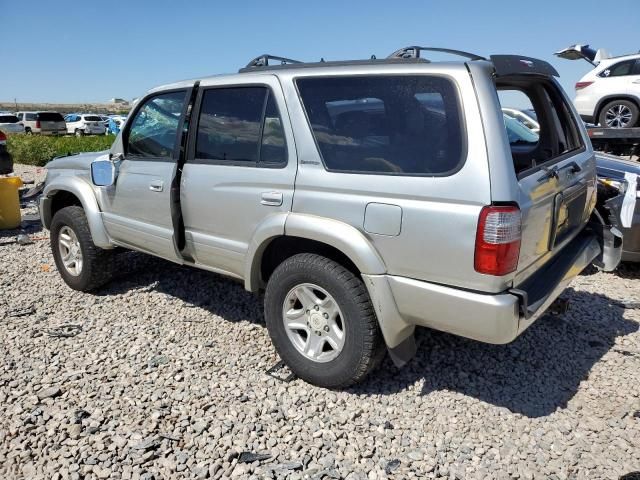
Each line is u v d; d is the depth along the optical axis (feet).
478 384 11.41
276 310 11.38
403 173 9.43
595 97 36.27
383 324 9.92
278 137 11.10
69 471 8.84
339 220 10.12
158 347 13.11
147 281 17.40
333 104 10.38
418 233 9.21
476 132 8.79
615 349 13.00
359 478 8.76
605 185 15.33
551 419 10.28
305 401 10.80
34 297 16.39
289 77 11.00
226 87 12.15
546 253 10.41
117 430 9.87
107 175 14.32
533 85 12.50
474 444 9.59
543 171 10.00
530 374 11.84
